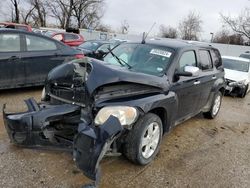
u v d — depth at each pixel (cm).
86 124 317
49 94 416
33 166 355
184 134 522
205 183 358
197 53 520
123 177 349
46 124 354
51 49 721
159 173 368
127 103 340
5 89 693
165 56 447
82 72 382
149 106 360
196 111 545
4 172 337
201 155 437
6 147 399
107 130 295
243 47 3247
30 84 697
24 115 361
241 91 970
